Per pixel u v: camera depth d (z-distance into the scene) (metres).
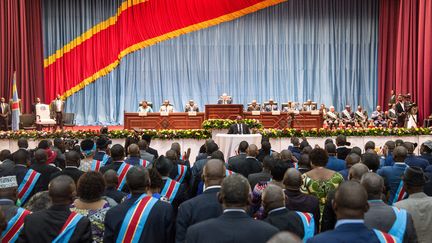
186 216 4.02
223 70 26.62
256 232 3.11
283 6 26.78
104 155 7.20
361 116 23.55
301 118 19.69
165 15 26.28
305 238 3.90
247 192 3.24
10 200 4.17
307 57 27.02
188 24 26.36
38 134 16.06
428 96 23.88
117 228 3.92
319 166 5.45
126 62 26.20
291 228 3.87
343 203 2.92
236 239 3.09
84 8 25.91
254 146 7.23
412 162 7.40
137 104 26.30
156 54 26.34
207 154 8.09
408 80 25.67
